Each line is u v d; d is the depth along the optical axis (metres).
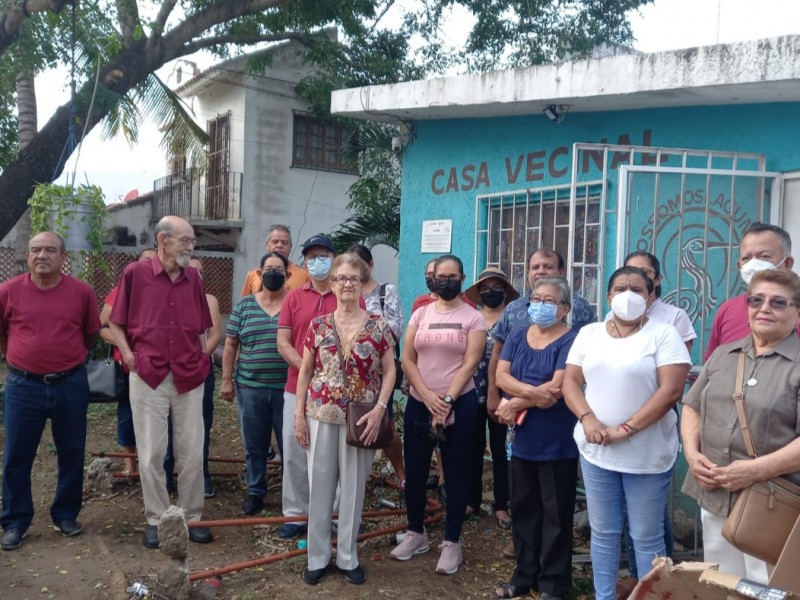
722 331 3.64
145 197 17.09
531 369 3.91
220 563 4.32
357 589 4.02
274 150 16.00
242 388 5.09
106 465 5.64
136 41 10.99
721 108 5.08
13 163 10.23
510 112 6.38
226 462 6.11
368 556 4.48
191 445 4.61
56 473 5.92
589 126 5.95
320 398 4.03
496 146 6.73
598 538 3.52
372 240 10.64
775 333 2.89
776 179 4.73
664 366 3.36
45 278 4.49
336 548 4.48
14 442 4.48
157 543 4.50
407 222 7.62
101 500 5.33
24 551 4.43
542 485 3.85
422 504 4.46
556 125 6.20
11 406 4.48
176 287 4.57
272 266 5.12
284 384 5.07
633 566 3.90
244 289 6.16
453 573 4.23
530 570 3.94
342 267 4.07
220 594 3.94
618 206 4.43
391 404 4.80
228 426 7.91
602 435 3.38
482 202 6.86
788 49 4.05
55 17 9.56
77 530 4.66
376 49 15.34
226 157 16.06
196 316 4.64
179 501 4.66
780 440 2.82
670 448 3.47
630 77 4.87
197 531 4.62
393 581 4.14
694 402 3.17
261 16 13.05
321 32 15.16
